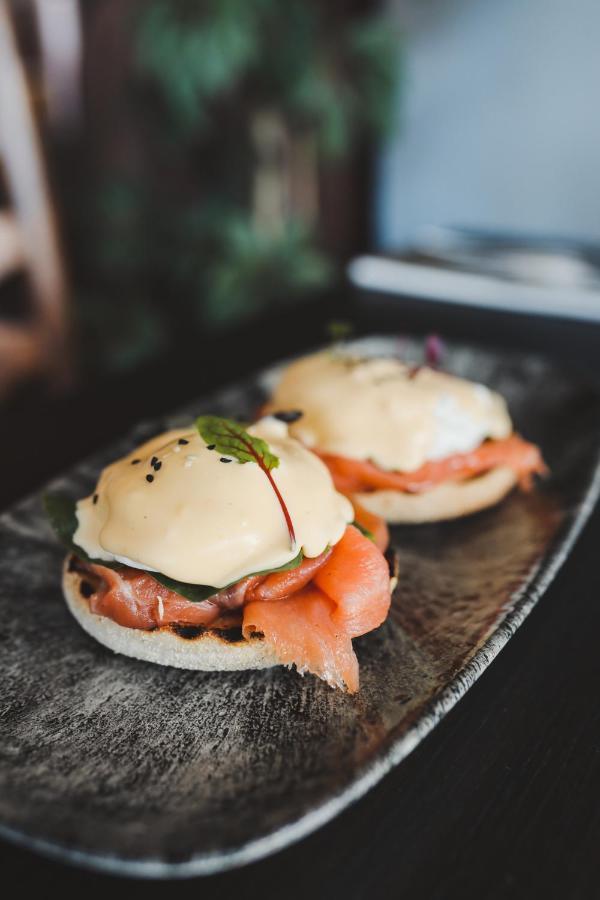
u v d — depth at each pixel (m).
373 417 0.27
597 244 0.56
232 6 0.62
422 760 0.17
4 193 0.60
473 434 0.27
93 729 0.19
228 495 0.20
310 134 0.80
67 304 0.62
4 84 0.54
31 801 0.16
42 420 0.33
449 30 0.75
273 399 0.29
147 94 0.72
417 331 0.43
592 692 0.19
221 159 0.82
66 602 0.23
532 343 0.41
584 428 0.31
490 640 0.20
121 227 0.75
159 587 0.21
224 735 0.18
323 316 0.46
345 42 0.73
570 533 0.24
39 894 0.15
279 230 0.79
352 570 0.21
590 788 0.16
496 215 0.80
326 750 0.18
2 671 0.20
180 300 0.79
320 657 0.20
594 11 0.66
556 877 0.15
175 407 0.34
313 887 0.15
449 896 0.15
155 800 0.17
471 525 0.26
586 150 0.72
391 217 0.89
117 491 0.21
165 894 0.15
